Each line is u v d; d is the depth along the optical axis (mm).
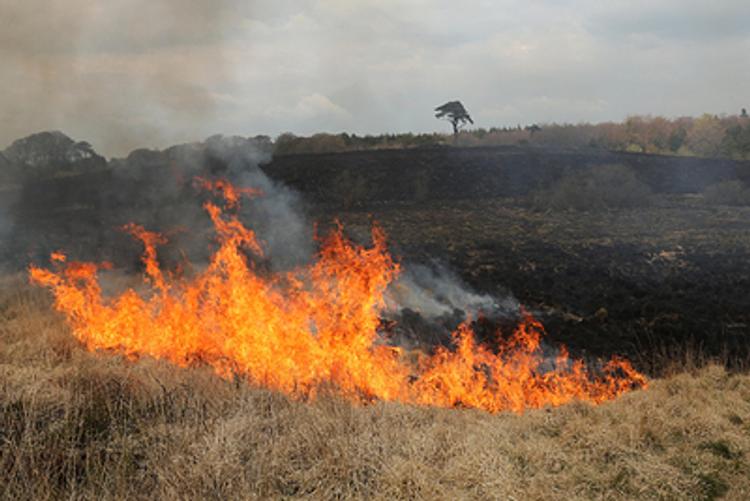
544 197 31828
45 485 5203
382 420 6516
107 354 8453
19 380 6750
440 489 5277
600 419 6773
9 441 5699
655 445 6234
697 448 6145
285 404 6969
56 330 9211
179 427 6285
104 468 5531
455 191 35531
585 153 41938
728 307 14125
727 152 46375
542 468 5754
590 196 30516
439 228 25125
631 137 50750
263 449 5871
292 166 38625
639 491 5410
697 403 7270
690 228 24109
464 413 7277
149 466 5688
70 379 6938
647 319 13367
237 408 6715
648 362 10961
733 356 11320
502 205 31906
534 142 49938
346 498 5285
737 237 21734
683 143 50156
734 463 5840
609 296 15250
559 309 14547
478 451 5914
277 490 5379
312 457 5805
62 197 32656
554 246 21047
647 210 29109
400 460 5676
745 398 7461
